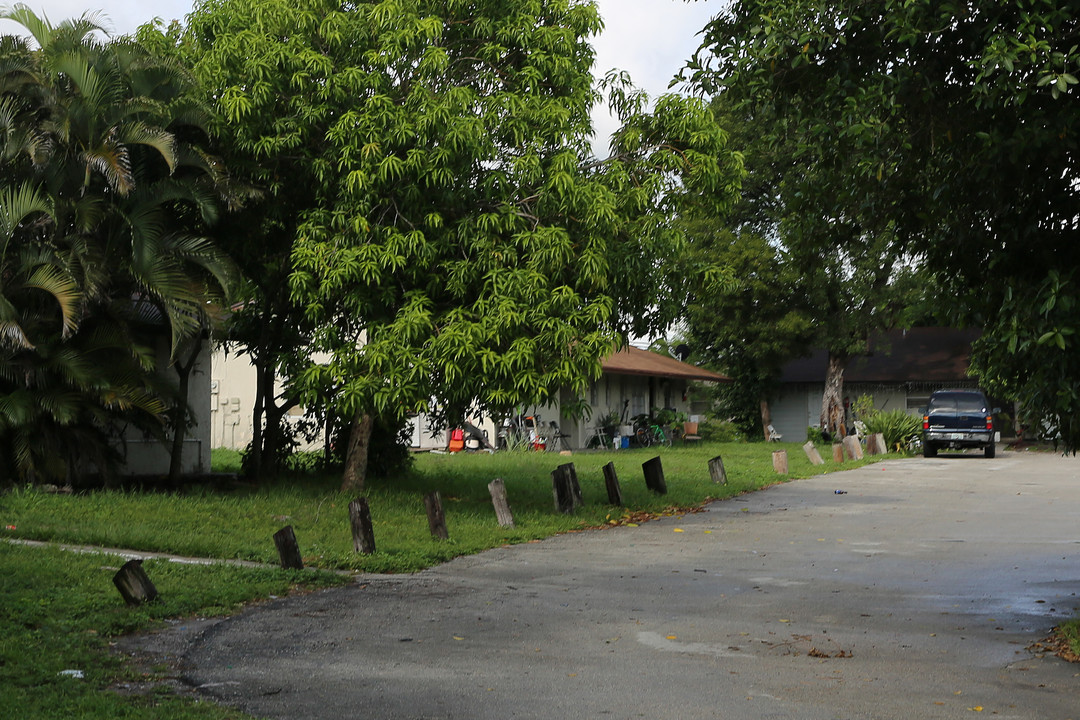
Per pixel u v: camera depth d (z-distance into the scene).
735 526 16.09
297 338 20.31
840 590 10.66
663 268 17.62
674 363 45.41
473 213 16.48
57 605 8.65
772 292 41.59
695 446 41.62
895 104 8.04
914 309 9.35
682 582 11.10
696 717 6.24
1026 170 7.99
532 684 6.95
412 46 16.02
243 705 6.36
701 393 53.97
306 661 7.49
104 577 9.95
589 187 15.87
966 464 31.52
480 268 15.86
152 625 8.45
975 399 35.22
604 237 16.28
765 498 20.67
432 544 13.19
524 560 12.62
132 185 15.34
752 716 6.27
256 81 16.25
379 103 15.63
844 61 8.30
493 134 16.33
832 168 9.10
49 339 15.93
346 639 8.22
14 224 15.35
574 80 17.02
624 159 17.31
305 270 16.14
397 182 16.00
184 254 16.84
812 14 8.15
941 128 8.18
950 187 8.45
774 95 8.78
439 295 16.45
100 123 16.02
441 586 10.74
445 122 15.54
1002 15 7.54
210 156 16.78
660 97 17.03
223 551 11.91
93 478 18.12
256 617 8.98
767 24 8.34
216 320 16.66
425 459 29.19
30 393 15.65
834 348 42.31
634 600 10.05
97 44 16.42
